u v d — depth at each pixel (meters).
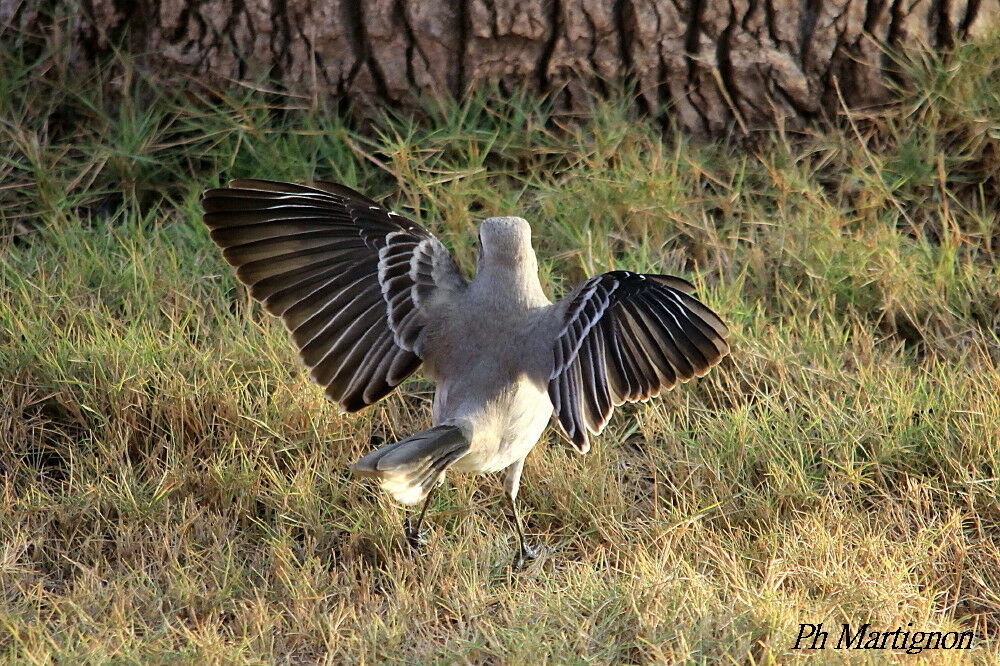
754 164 12.74
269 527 9.75
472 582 9.25
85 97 12.55
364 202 8.75
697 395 11.03
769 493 10.06
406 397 10.94
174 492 9.82
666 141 12.91
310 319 8.56
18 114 12.30
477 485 10.30
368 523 9.76
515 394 8.45
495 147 12.57
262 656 8.52
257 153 12.30
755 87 12.77
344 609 9.04
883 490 10.19
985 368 11.07
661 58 12.67
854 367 11.22
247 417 10.20
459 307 8.58
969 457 10.28
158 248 11.59
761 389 11.09
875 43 12.64
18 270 11.20
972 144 12.58
